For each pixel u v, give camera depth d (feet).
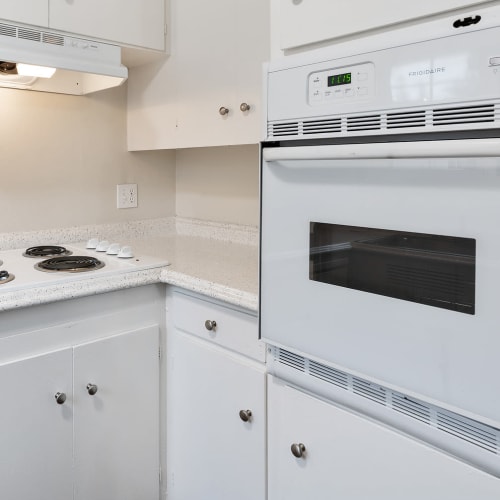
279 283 3.40
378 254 2.82
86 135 6.47
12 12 4.54
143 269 4.92
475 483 2.60
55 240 6.28
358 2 2.90
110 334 4.66
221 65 5.16
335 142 2.99
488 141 2.27
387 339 2.82
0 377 3.94
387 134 2.69
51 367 4.23
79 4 5.00
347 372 3.05
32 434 4.17
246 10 4.83
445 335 2.55
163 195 7.40
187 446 4.92
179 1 5.68
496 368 2.36
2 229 5.85
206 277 4.55
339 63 2.89
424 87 2.52
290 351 3.41
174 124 5.91
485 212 2.34
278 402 3.80
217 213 6.92
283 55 3.39
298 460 3.65
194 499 4.88
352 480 3.25
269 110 3.33
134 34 5.49
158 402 5.12
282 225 3.33
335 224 3.00
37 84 5.78
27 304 3.98
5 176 5.80
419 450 2.85
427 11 2.59
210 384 4.55
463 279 2.46
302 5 3.22
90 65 5.07
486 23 2.27
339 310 3.05
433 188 2.53
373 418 3.11
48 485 4.32
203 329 4.60
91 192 6.59
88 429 4.55
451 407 2.55
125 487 4.92
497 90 2.26
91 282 4.49
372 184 2.79
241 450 4.24
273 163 3.34
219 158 6.79
